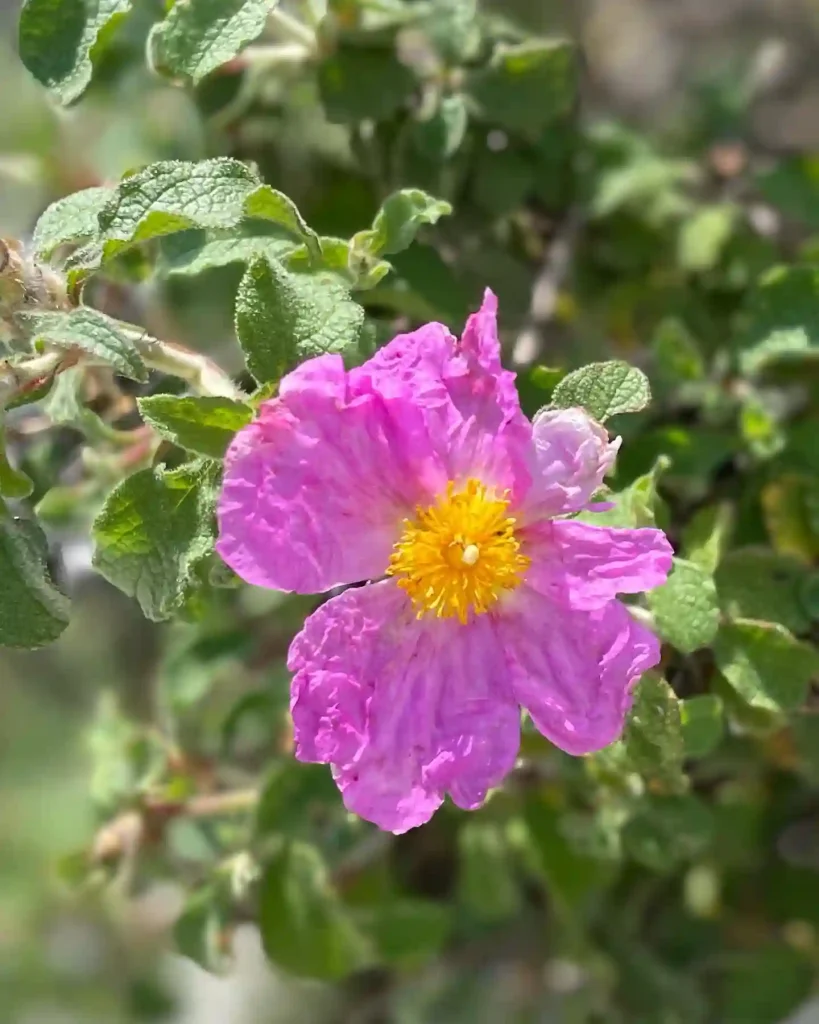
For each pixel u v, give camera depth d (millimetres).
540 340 334
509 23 344
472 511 260
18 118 383
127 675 423
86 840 360
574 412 260
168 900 481
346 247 271
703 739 279
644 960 378
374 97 316
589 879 345
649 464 305
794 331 315
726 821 359
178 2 274
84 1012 498
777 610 292
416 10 319
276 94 339
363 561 261
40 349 258
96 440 300
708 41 479
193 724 359
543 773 326
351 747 260
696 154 381
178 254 275
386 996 445
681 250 356
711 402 321
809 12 462
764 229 364
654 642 258
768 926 382
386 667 262
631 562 260
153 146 363
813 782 340
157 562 265
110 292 317
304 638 259
